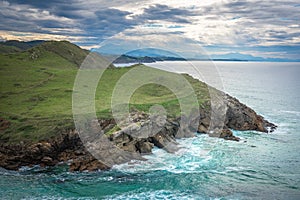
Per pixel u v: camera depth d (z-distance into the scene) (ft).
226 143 171.42
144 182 124.06
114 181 125.18
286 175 132.98
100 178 128.06
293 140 183.11
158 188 119.55
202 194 115.44
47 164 143.95
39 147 148.87
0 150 150.82
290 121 233.76
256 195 115.34
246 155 154.51
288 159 151.43
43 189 119.96
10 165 142.00
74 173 134.00
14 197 113.91
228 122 203.21
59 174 133.49
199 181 125.18
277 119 240.12
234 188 120.26
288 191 118.93
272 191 118.62
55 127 162.09
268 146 170.60
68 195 115.14
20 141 154.40
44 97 216.74
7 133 162.50
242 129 201.36
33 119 174.09
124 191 117.39
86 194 115.65
